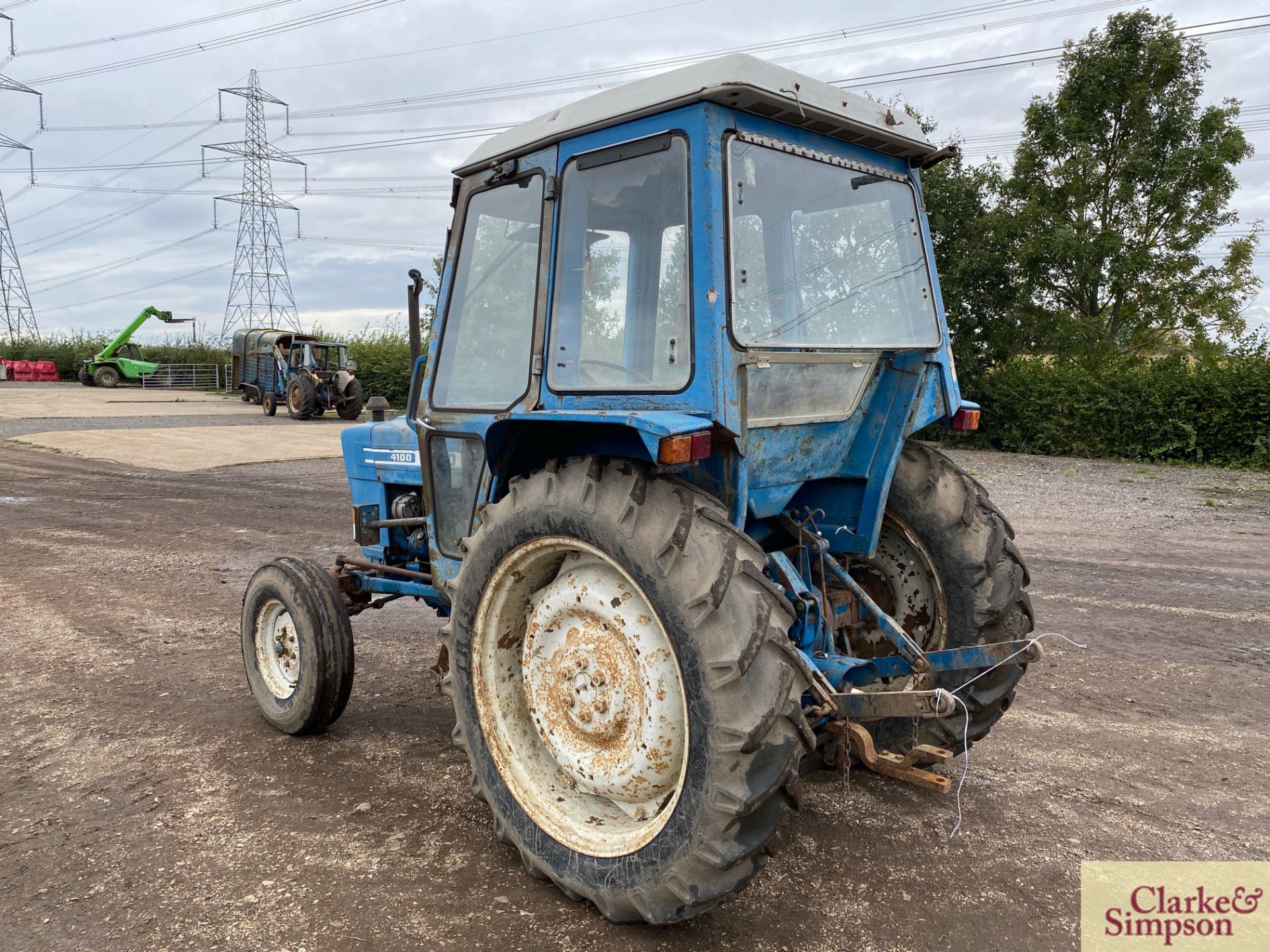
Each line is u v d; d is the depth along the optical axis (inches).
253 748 153.6
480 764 113.9
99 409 1040.2
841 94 107.8
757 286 100.6
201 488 492.7
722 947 96.7
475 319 128.8
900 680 132.6
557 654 107.9
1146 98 715.4
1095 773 143.3
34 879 111.7
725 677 85.9
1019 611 129.2
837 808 130.6
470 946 97.1
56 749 153.1
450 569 137.9
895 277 123.2
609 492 97.1
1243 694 180.4
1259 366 617.9
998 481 538.9
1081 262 725.9
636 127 102.7
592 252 108.6
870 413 123.5
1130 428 663.8
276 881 110.7
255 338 1109.1
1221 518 405.4
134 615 242.8
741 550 91.6
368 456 175.2
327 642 150.9
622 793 100.7
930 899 106.7
